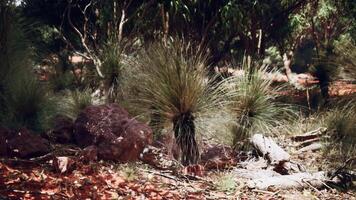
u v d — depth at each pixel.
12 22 5.25
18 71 5.19
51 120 5.20
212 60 9.80
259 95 5.41
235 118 5.38
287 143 5.87
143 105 4.90
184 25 9.39
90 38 10.37
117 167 4.11
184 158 4.56
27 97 5.00
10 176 3.32
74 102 6.35
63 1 9.98
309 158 5.28
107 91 6.33
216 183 4.06
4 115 4.77
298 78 18.75
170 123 4.61
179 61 4.57
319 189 4.24
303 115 7.60
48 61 9.71
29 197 2.99
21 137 4.08
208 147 5.17
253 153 5.23
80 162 3.95
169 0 8.67
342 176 4.46
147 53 5.23
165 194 3.62
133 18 9.44
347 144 5.02
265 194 3.94
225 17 9.01
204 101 4.59
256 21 10.34
